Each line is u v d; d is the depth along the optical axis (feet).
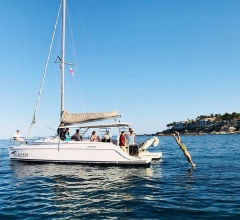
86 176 39.99
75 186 32.94
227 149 100.94
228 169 45.73
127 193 28.91
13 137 58.34
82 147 50.90
